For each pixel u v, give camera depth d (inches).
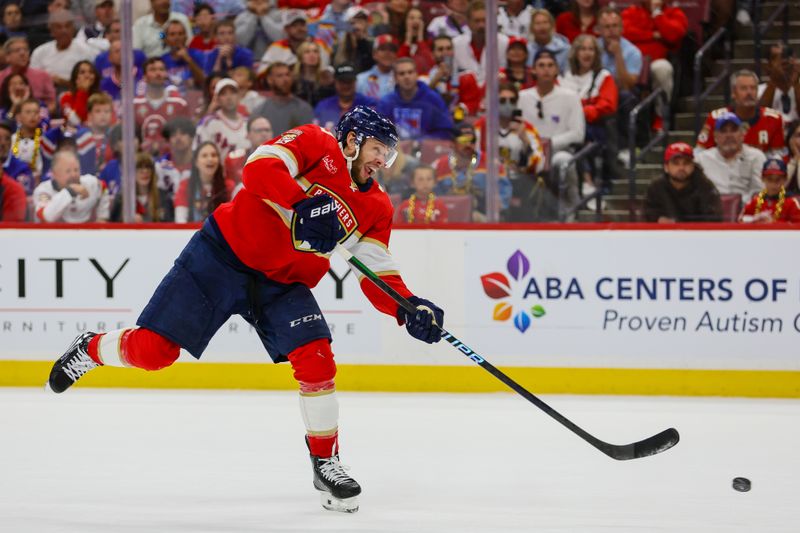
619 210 877.8
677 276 787.4
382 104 894.4
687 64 879.1
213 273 447.2
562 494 482.3
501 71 880.3
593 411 726.5
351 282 807.7
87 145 894.4
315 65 901.2
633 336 791.7
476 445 606.5
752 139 853.2
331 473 442.9
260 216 438.3
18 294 826.2
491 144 869.8
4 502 462.9
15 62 899.4
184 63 897.5
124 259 817.5
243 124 901.8
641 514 443.5
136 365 457.7
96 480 511.2
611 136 879.1
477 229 801.6
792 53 864.3
